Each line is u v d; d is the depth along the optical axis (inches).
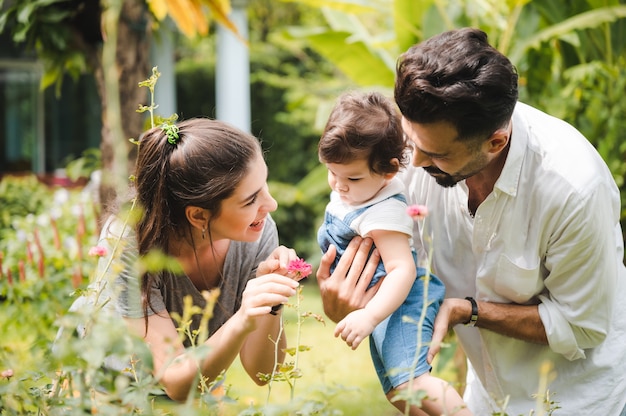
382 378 96.2
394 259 91.0
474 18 192.1
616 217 93.3
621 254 99.6
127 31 168.7
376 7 204.4
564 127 91.1
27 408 74.8
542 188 88.4
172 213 87.1
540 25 189.6
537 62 184.9
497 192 89.6
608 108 182.7
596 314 91.2
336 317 94.0
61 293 171.5
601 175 88.6
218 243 92.7
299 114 475.8
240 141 86.5
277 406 65.6
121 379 64.2
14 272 191.2
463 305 93.9
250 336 92.8
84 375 66.0
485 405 103.7
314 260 227.5
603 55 187.6
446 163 83.7
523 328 93.3
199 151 84.7
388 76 219.8
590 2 178.2
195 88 522.6
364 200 93.8
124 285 81.6
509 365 98.5
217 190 84.0
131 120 169.2
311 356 229.5
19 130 441.7
